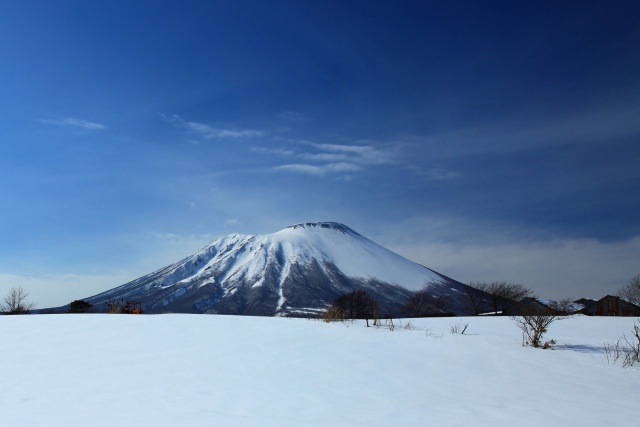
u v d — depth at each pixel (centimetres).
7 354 1378
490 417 950
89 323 1916
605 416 999
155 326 1883
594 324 2639
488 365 1552
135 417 826
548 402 1130
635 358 1703
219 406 936
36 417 812
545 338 2100
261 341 1697
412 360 1556
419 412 968
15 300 4559
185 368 1279
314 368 1362
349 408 973
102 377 1151
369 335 1962
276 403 986
